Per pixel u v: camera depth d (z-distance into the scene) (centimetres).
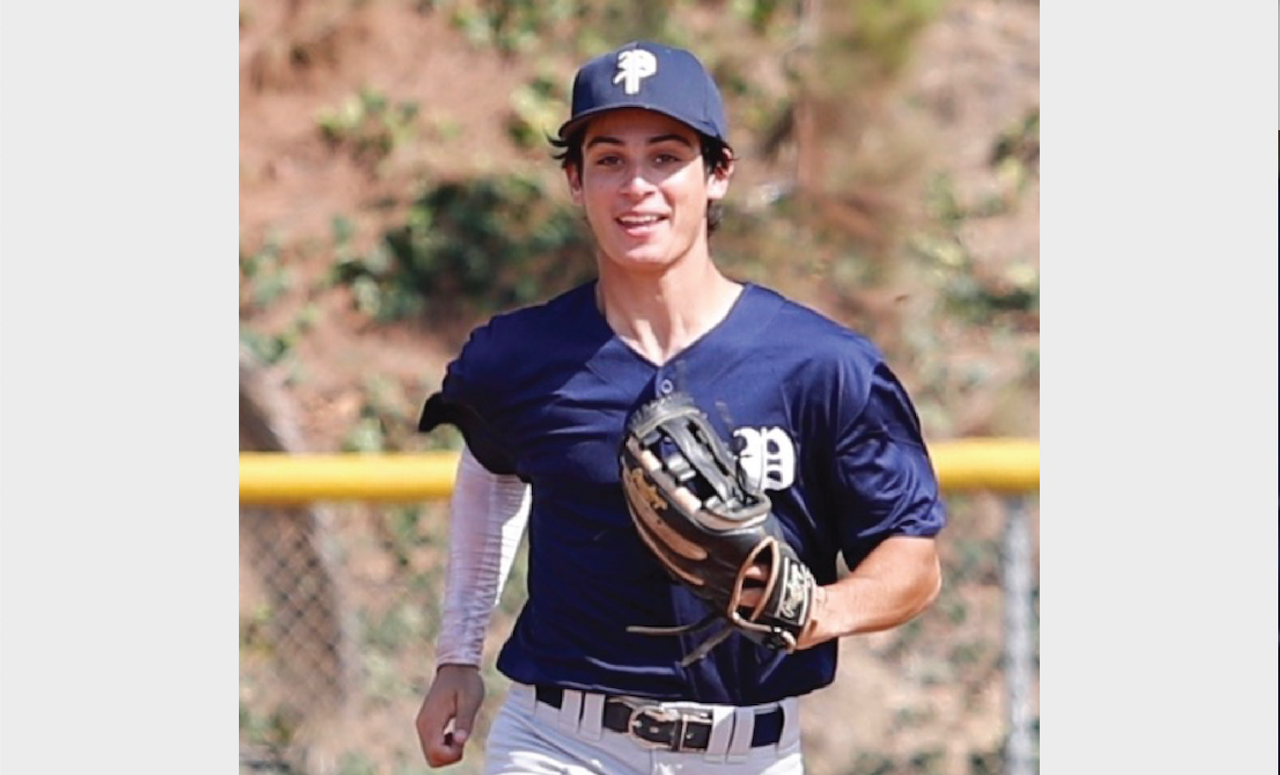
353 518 2428
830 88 3422
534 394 1463
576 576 1471
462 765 2377
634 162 1407
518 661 1511
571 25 3844
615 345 1445
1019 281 3575
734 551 1356
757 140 3491
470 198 3669
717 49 3584
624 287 1441
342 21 3822
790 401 1434
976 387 3453
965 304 3553
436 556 2425
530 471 1486
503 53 3828
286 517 2266
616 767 1477
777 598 1371
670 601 1449
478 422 1539
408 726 2338
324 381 3472
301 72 3791
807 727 2369
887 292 3466
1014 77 3803
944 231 3581
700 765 1473
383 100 3769
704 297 1442
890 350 3459
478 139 3744
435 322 3600
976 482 2142
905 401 1470
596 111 1402
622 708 1464
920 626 2362
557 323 1470
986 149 3722
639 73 1407
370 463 2119
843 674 2383
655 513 1369
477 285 3631
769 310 1449
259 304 3547
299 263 3603
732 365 1432
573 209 3650
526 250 3641
